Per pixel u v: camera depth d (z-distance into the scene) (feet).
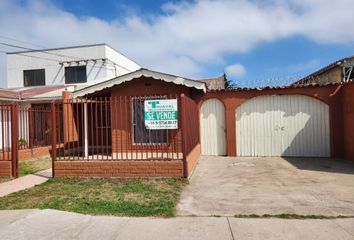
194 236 14.43
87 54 76.79
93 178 26.91
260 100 41.19
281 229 14.93
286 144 40.57
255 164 34.81
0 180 27.71
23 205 19.70
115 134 36.73
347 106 37.06
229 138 41.60
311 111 39.86
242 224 15.70
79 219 16.92
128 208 18.48
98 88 36.22
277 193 21.56
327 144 39.45
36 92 54.44
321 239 13.76
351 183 24.26
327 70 50.90
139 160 26.68
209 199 20.36
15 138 28.89
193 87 36.68
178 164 26.08
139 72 35.60
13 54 81.15
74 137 42.88
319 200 19.54
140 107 33.73
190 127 30.32
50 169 32.53
